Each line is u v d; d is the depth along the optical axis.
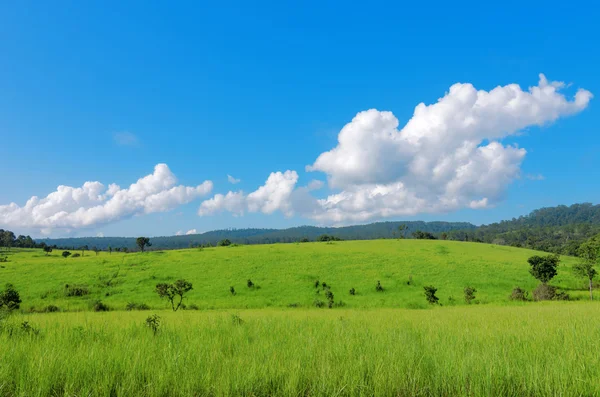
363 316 19.98
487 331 11.17
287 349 8.11
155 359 7.15
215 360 7.02
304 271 69.75
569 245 151.75
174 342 9.15
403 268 70.88
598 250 48.22
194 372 6.21
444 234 160.50
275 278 65.19
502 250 96.44
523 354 7.52
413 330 11.60
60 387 5.83
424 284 60.31
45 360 6.64
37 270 70.69
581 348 7.88
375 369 6.21
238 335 10.37
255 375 6.04
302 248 96.25
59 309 44.28
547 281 54.94
